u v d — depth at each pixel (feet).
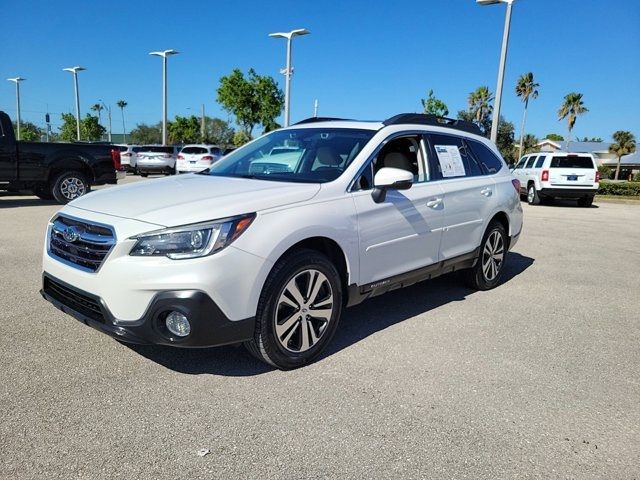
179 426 9.30
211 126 275.39
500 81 59.57
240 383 10.97
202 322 9.98
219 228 10.18
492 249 18.92
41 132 205.26
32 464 8.10
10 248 22.82
